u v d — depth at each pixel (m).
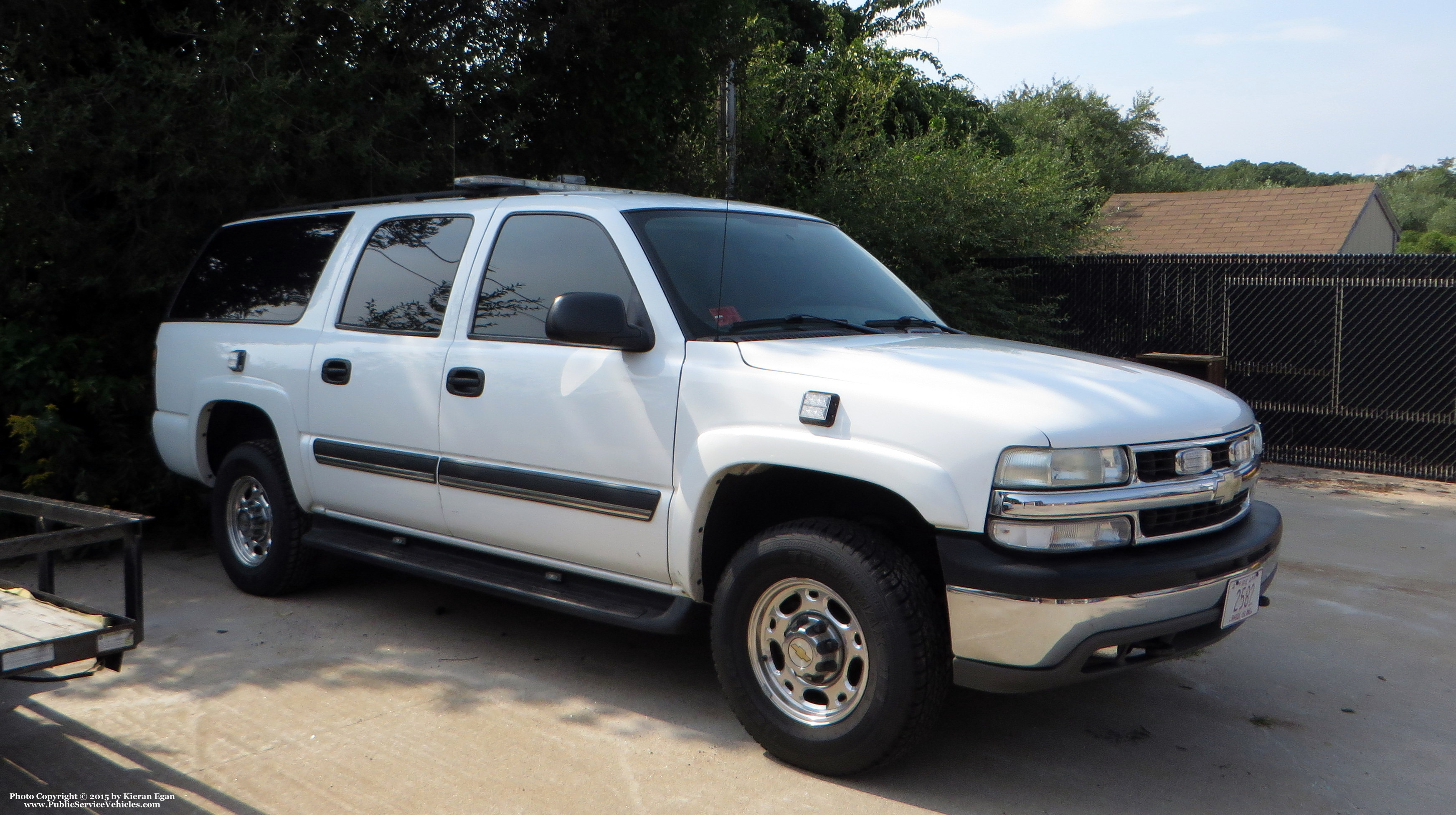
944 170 12.62
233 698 4.07
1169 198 33.50
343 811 3.18
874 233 12.09
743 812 3.20
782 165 13.06
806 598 3.43
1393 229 33.53
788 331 3.88
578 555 3.99
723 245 4.18
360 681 4.26
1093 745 3.76
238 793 3.29
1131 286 11.12
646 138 9.64
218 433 5.67
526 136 9.05
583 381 3.89
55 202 6.43
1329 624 5.16
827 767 3.38
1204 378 9.63
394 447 4.57
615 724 3.86
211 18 7.06
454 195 4.86
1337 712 4.09
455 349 4.35
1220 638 3.38
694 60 9.55
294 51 7.05
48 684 4.07
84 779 3.37
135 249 6.55
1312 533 7.06
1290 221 30.33
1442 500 8.19
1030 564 3.00
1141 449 3.17
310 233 5.33
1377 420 9.38
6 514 6.45
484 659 4.54
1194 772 3.54
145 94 6.52
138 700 4.04
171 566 6.12
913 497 3.12
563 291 4.10
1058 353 3.93
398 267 4.78
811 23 17.33
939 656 3.19
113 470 6.65
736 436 3.46
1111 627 3.04
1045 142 36.41
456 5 7.90
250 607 5.26
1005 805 3.28
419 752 3.60
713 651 3.60
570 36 8.23
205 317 5.70
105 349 6.93
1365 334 9.43
